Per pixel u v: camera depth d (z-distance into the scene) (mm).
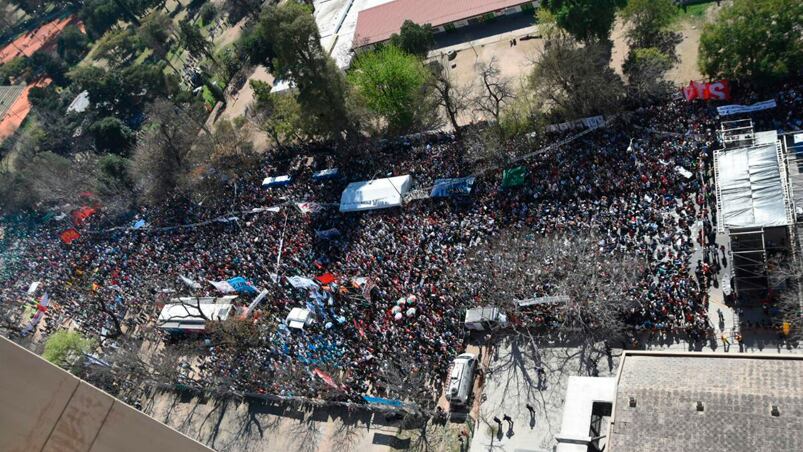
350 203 88688
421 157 93000
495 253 70625
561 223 70312
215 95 142750
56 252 120812
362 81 99562
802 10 68125
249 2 163375
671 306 58875
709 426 39062
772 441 36875
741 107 70688
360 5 136875
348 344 71500
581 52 80625
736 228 56906
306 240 89000
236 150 114500
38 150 154625
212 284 87188
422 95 96000
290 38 93250
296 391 72312
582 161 76938
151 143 121562
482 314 65875
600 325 61312
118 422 13695
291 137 112188
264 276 86312
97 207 126750
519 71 101438
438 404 64375
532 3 108938
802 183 58094
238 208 103562
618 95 79625
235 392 76500
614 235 66500
